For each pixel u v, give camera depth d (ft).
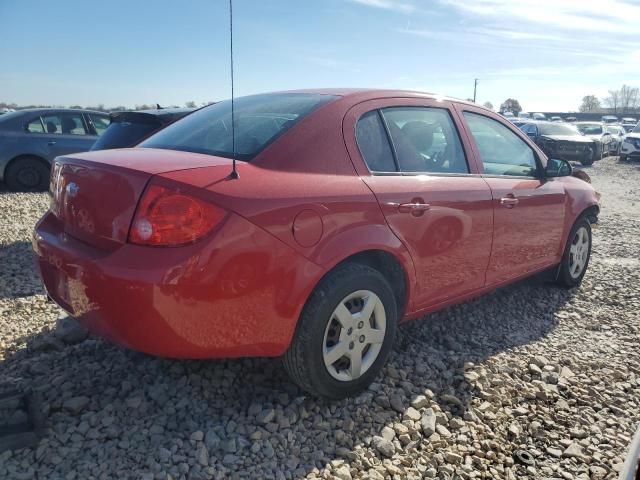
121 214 7.55
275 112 9.89
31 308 12.94
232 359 10.21
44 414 8.35
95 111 34.71
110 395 8.98
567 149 64.75
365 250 9.04
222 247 7.35
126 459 7.56
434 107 11.54
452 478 7.80
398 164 10.16
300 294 8.14
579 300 15.12
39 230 9.25
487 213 11.51
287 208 7.97
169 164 8.00
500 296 15.10
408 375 10.36
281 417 8.64
